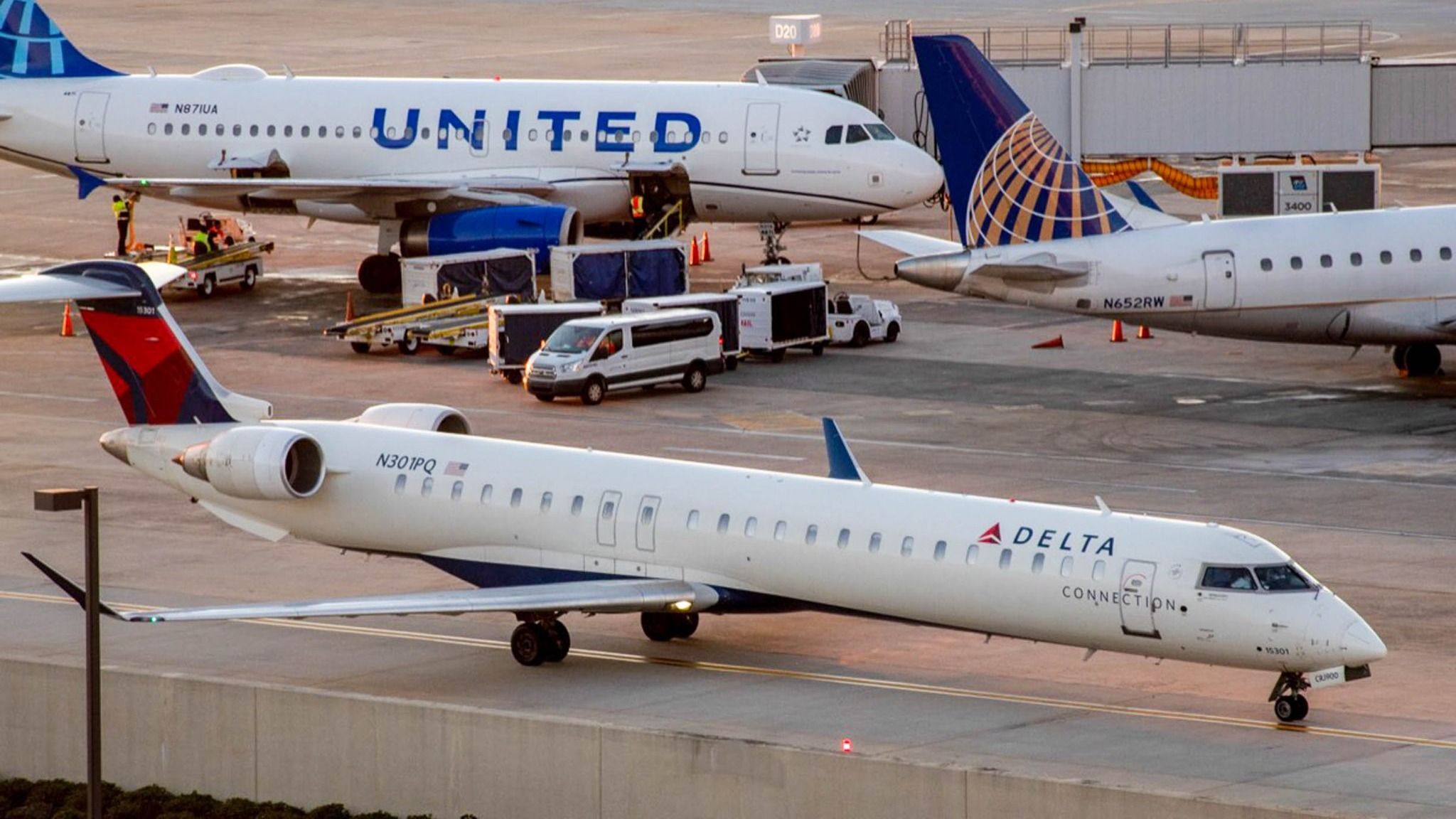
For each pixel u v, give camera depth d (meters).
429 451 170.62
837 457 165.25
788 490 157.25
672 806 133.50
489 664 160.88
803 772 129.38
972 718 145.00
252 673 158.88
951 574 148.50
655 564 160.00
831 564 153.12
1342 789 128.38
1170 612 141.00
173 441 176.00
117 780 149.75
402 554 171.50
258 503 174.88
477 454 168.88
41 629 169.88
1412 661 157.38
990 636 153.75
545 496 164.12
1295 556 187.12
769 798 130.50
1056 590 144.75
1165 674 155.50
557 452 167.12
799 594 155.50
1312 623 137.88
